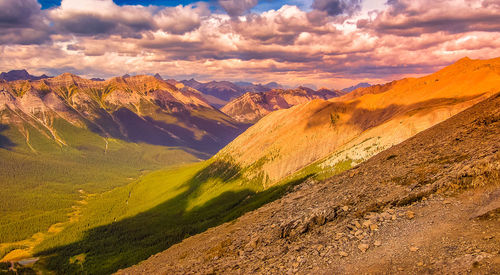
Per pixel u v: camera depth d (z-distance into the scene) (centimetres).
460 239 2278
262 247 4056
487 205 2533
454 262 2047
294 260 3103
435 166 3931
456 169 3344
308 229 3881
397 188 3797
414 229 2691
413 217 2894
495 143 3588
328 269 2647
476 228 2327
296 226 4016
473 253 2042
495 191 2625
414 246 2442
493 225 2262
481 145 3859
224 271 3672
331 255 2853
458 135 4866
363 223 3147
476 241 2166
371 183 4494
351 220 3462
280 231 4181
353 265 2550
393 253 2475
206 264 4431
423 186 3431
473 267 1916
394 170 4631
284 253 3453
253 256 3834
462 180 3044
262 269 3216
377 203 3562
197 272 4153
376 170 5253
